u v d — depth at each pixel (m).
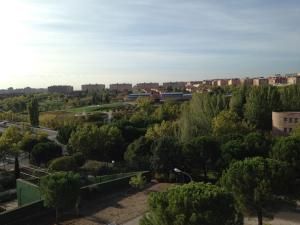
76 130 80.00
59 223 38.72
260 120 87.56
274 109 87.94
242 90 99.00
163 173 54.56
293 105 90.75
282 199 36.34
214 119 73.38
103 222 38.84
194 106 83.50
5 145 72.88
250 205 32.12
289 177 35.47
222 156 53.00
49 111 161.25
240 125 71.56
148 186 51.81
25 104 183.38
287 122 80.38
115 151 71.50
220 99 91.50
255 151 52.00
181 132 70.12
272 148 49.69
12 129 87.81
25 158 85.06
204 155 53.91
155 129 75.06
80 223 38.66
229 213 23.80
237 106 91.19
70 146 73.94
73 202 38.22
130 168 60.91
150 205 24.34
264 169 32.09
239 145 52.66
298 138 49.31
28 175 60.88
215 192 23.73
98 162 72.06
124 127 82.94
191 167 55.28
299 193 42.59
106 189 48.66
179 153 54.81
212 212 22.52
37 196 42.88
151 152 58.31
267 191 31.02
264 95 89.19
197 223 22.17
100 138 71.88
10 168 72.56
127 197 46.88
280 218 38.06
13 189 57.09
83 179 54.56
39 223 38.75
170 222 23.06
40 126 131.00
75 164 62.91
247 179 31.55
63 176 38.31
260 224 32.47
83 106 180.12
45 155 70.81
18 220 38.44
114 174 57.66
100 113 135.25
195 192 23.73
